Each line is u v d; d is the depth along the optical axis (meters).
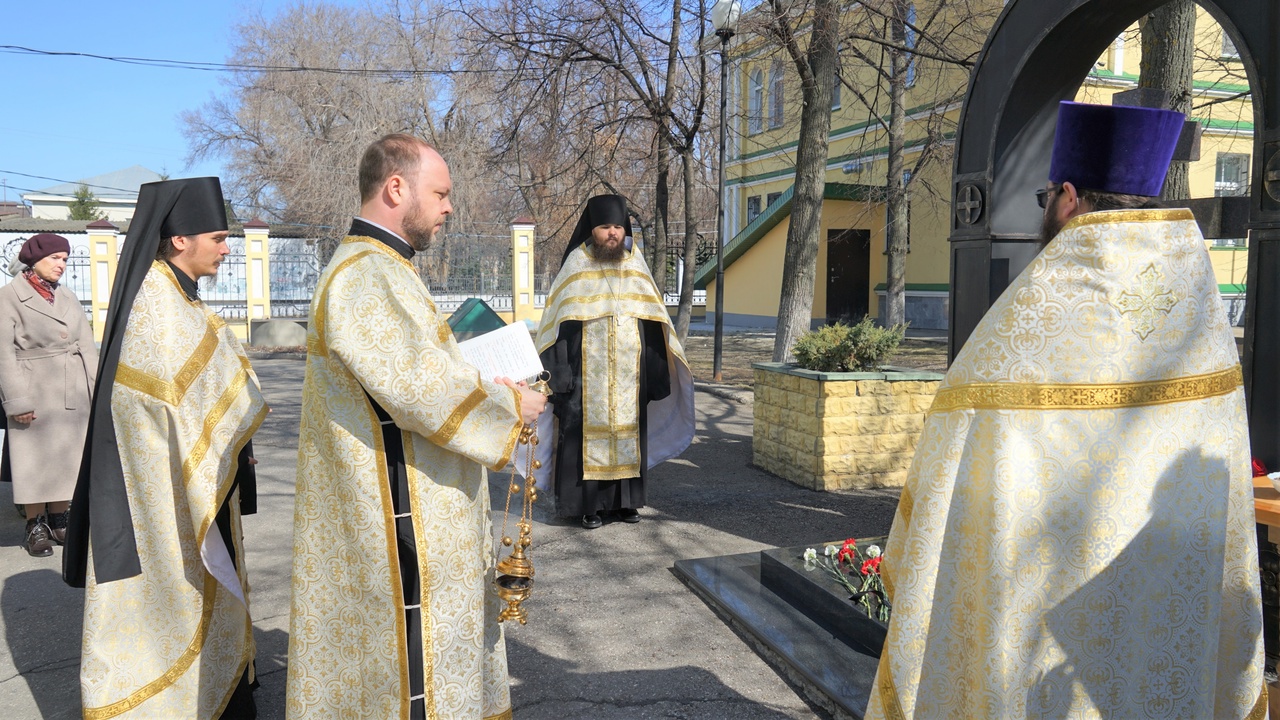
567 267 5.65
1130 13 3.81
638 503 5.63
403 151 2.52
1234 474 1.93
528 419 2.61
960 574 1.91
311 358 2.53
